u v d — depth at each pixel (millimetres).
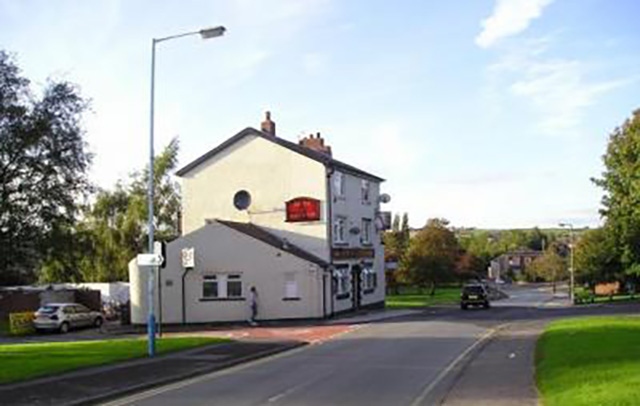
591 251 75312
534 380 17875
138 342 30906
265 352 26453
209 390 18141
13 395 17219
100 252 66188
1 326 49250
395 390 17219
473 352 24984
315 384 18594
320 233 48250
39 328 44094
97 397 16969
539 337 28656
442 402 15180
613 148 54844
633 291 77062
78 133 47438
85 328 46438
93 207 67688
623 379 14773
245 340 31250
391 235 85188
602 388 13891
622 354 19500
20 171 46094
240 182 49906
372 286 56312
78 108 50312
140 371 21359
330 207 48812
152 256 25250
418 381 18656
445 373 20078
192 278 45312
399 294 86750
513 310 52938
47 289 55719
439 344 28156
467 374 19453
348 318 45594
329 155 55469
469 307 56469
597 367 17094
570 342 23734
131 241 68125
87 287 57156
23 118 45656
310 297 44688
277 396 16781
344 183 51844
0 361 23781
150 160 26344
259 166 49594
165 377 20141
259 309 44938
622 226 55375
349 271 51250
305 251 48250
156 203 69938
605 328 28750
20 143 45094
